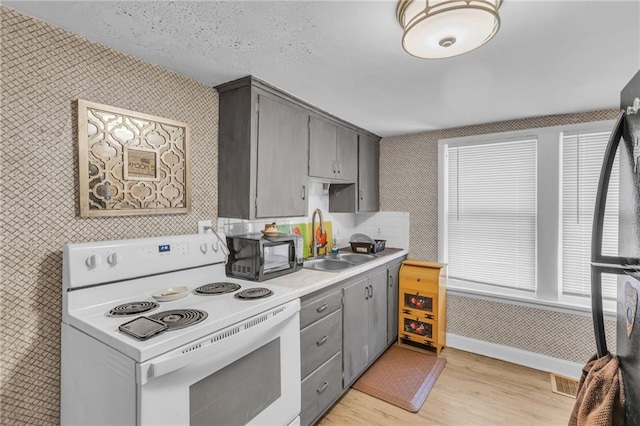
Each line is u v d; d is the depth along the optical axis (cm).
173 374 108
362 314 251
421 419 204
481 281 300
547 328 264
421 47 131
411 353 294
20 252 127
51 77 134
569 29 134
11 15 123
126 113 157
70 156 141
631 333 90
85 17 128
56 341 136
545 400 223
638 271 86
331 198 326
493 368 268
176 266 169
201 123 195
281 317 151
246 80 188
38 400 131
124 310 135
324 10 121
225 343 123
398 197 342
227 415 128
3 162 122
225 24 132
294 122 225
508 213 285
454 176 312
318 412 197
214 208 205
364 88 204
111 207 152
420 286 297
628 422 92
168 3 118
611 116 242
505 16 125
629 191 92
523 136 274
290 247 219
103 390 114
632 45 147
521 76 184
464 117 269
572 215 259
